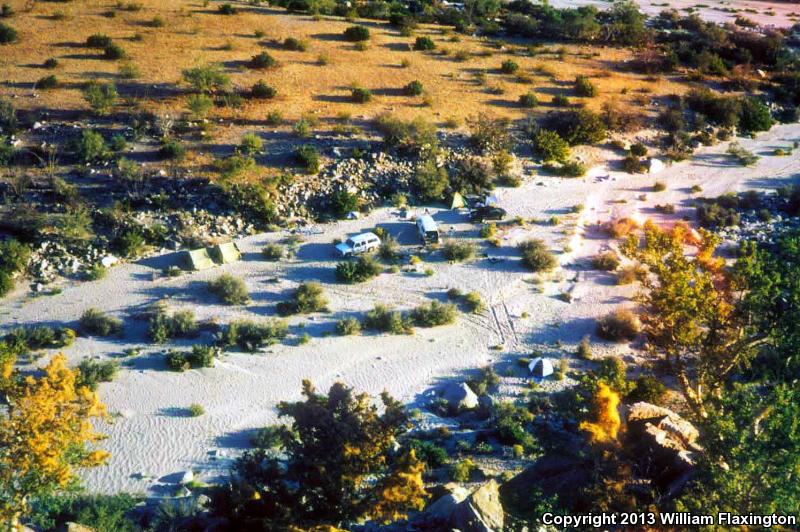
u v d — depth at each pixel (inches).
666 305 1569.9
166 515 1455.5
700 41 4498.0
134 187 2684.5
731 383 1743.4
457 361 2161.7
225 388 1999.3
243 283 2349.9
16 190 2618.1
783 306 1498.5
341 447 1219.9
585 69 3986.2
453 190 2920.8
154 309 2263.8
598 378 1520.7
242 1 4451.3
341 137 3065.9
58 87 3189.0
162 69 3400.6
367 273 2464.3
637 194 3065.9
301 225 2709.2
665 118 3523.6
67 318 2213.3
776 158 3437.5
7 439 1227.9
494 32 4507.9
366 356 2155.5
